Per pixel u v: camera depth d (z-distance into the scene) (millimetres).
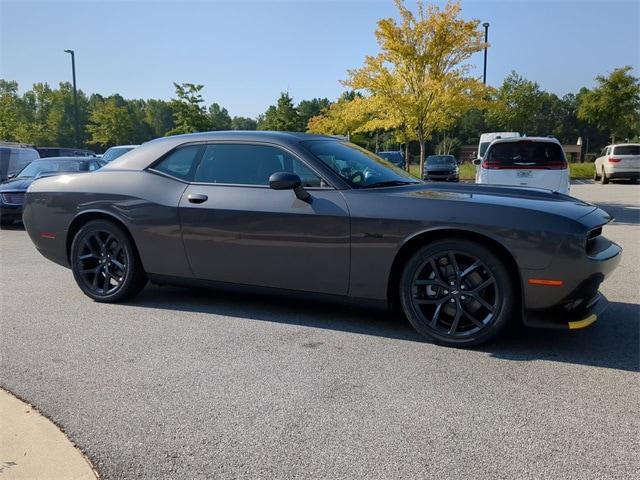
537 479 2258
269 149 4391
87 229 4980
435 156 26281
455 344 3756
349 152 4672
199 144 4699
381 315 4523
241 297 5156
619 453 2443
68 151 24047
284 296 4324
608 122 32500
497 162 10406
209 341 3953
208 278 4566
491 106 15352
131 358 3641
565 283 3469
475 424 2713
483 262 3637
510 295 3611
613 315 4523
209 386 3191
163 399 3033
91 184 4969
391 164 5016
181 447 2539
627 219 11734
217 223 4375
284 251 4172
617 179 24203
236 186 4418
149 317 4559
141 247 4746
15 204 10898
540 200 3879
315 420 2773
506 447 2502
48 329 4270
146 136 78250
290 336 4039
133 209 4719
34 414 2871
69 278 6164
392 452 2469
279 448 2518
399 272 3988
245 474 2322
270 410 2887
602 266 3543
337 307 4770
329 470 2340
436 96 15047
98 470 2369
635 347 3764
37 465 2404
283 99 44000
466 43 14820
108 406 2955
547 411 2840
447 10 14484
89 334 4141
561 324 3545
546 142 10219
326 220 3992
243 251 4328
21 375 3379
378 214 3852
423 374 3324
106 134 45719
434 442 2551
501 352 3678
